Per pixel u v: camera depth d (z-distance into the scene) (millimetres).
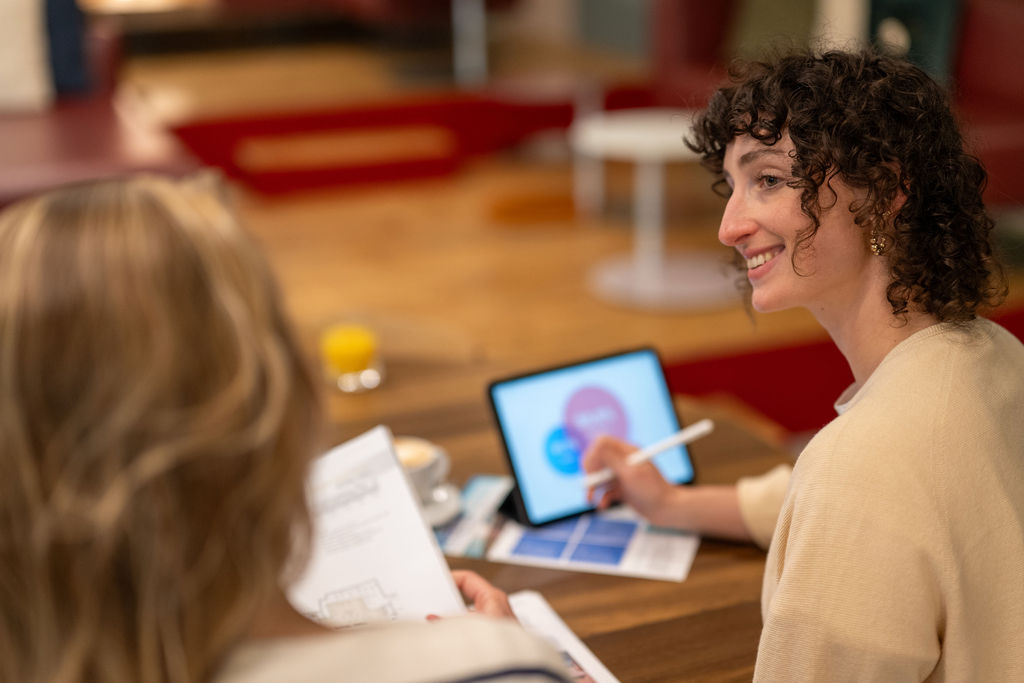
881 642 831
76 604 542
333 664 583
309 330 2174
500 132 6426
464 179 6031
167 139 3768
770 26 5305
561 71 6988
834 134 853
